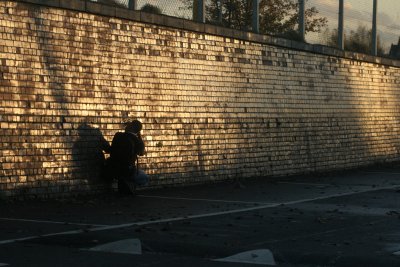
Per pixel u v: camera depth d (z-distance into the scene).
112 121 15.38
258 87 19.88
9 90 13.23
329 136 23.11
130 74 15.84
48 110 13.95
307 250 8.95
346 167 24.02
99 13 15.02
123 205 13.48
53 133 14.03
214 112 18.25
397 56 27.78
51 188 13.96
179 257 8.63
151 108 16.38
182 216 12.06
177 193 15.84
